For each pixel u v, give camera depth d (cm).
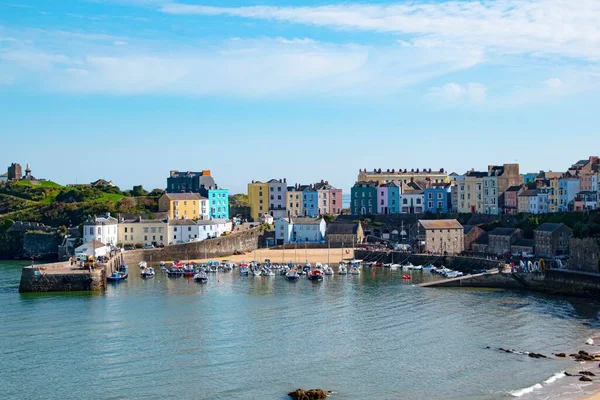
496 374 7544
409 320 10312
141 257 18288
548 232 16262
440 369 7744
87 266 13700
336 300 12075
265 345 8794
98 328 9700
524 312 10906
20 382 7300
